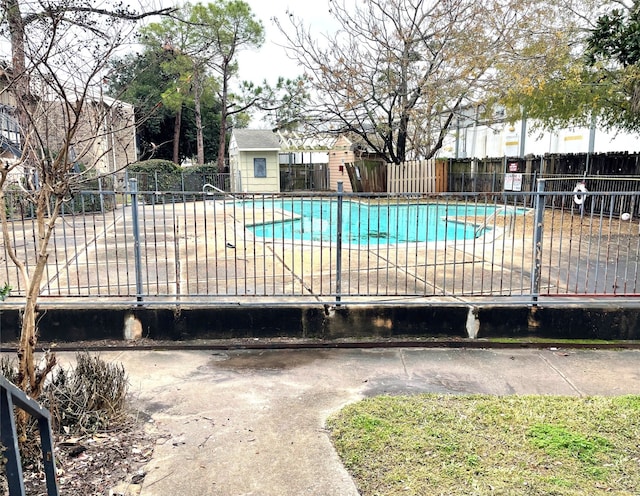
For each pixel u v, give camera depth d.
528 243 7.66
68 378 2.86
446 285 5.10
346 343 4.11
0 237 7.78
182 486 2.18
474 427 2.62
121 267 6.06
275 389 3.23
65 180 2.33
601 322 4.23
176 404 3.00
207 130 27.22
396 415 2.78
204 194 4.35
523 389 3.24
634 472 2.21
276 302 4.23
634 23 7.64
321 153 25.20
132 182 4.12
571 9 10.78
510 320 4.22
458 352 3.96
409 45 14.30
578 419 2.71
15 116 2.85
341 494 2.12
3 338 4.01
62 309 4.05
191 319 4.14
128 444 2.50
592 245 7.38
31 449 2.25
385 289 4.89
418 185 16.42
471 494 2.05
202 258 6.52
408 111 15.17
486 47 12.63
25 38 2.36
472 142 21.86
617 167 10.73
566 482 2.13
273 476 2.25
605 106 10.59
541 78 10.65
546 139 17.16
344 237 10.09
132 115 4.14
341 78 14.48
